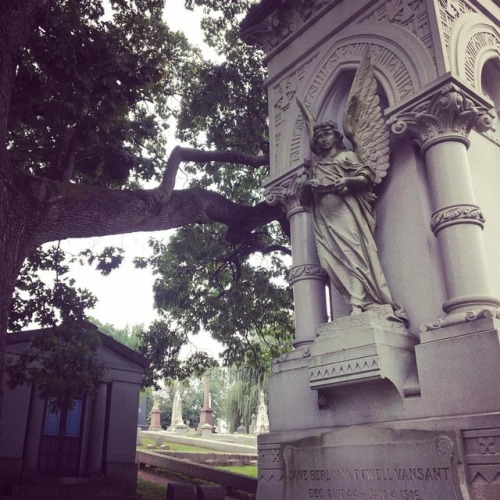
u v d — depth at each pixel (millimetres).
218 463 19406
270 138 8828
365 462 5297
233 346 16562
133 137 11727
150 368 16047
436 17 6824
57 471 13992
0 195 7113
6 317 6984
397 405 5680
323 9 8570
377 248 6844
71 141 9914
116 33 10898
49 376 9969
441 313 5949
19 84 9305
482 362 5113
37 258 11039
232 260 15484
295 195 7895
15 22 7832
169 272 16359
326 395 6285
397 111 6680
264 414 37250
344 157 6977
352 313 6227
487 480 4648
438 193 6094
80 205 8281
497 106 7871
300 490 5824
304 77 8617
